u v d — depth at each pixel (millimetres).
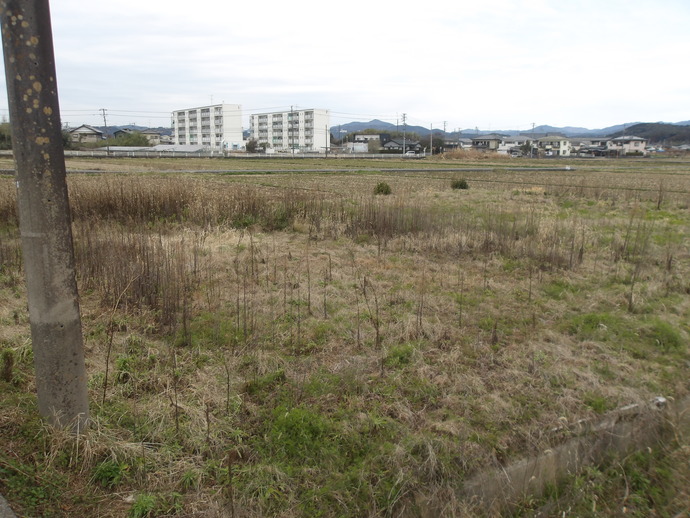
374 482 3010
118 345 4680
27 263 2896
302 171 40594
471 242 9703
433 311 6004
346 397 3891
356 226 10922
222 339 4926
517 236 10344
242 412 3637
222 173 36156
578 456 3432
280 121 129125
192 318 5516
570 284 7352
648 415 3826
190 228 10922
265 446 3242
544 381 4293
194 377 4125
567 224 11945
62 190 2887
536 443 3457
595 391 4164
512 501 3010
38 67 2662
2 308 5480
